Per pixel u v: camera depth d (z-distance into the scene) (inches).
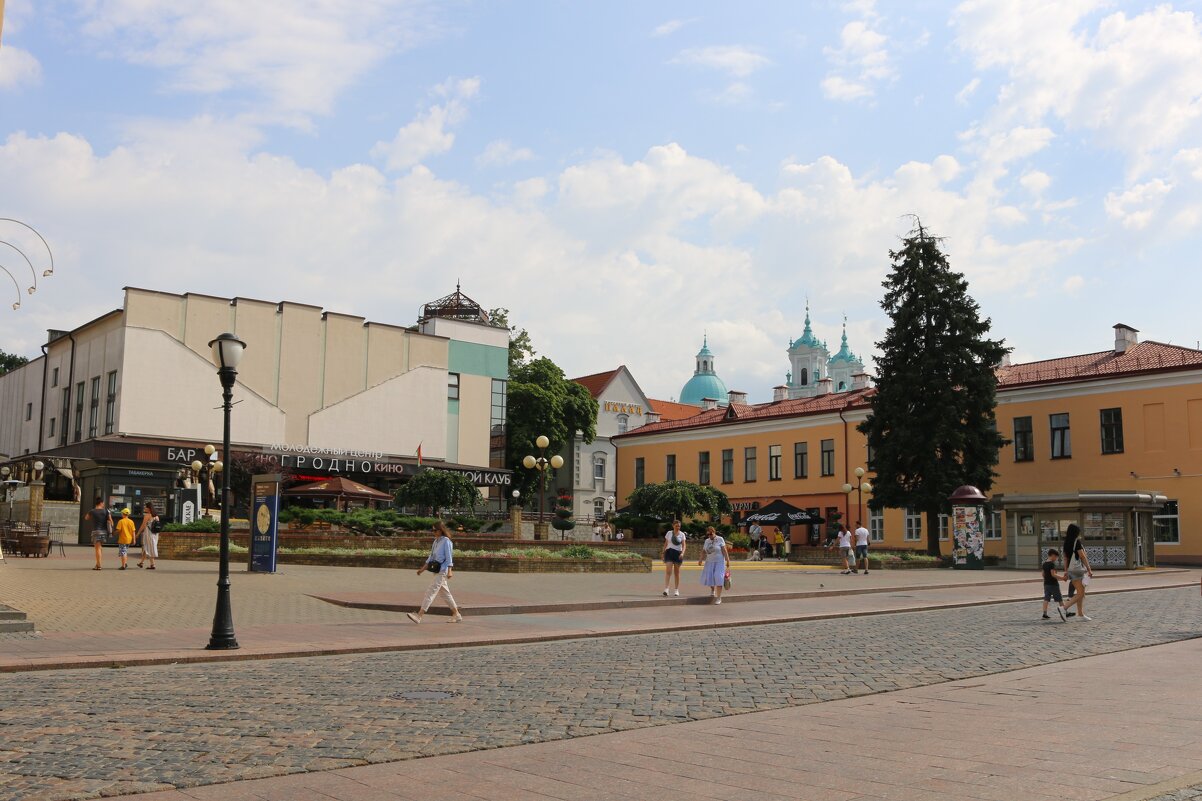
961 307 1927.9
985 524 2084.2
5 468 2375.7
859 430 2001.7
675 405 4018.2
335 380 2524.6
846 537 1563.7
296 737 348.5
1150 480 1895.9
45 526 1721.2
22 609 743.1
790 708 419.8
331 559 1370.6
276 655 573.6
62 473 2281.0
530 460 1749.5
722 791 279.4
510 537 1594.5
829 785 284.5
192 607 805.2
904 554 1840.6
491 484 2687.0
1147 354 2017.7
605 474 3459.6
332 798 273.7
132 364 2197.3
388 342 2632.9
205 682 474.6
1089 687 464.4
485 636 668.1
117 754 318.0
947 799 265.7
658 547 1715.1
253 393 2374.5
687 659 574.9
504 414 2898.6
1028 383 2094.0
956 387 1925.4
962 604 984.9
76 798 268.7
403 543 1477.6
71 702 410.3
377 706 412.2
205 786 284.7
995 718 387.5
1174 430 1873.8
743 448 2741.1
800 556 1989.4
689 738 355.6
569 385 3105.3
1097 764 301.7
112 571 1163.9
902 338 1937.7
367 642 623.2
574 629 723.4
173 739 341.4
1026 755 317.7
